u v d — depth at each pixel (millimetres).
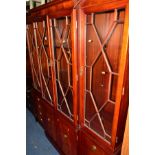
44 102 2197
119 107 1046
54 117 1982
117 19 1025
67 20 1395
